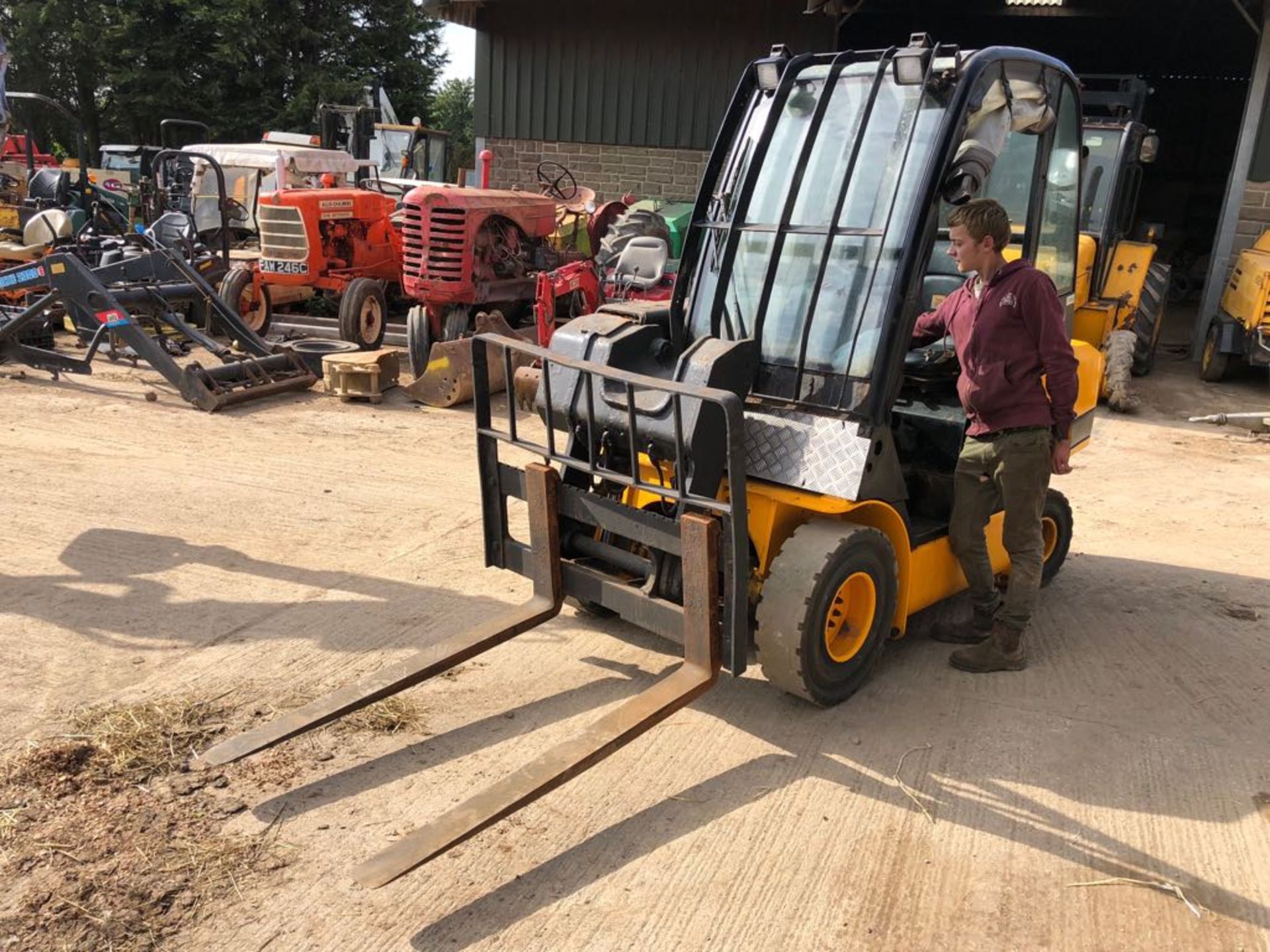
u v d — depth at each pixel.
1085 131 9.87
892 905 2.77
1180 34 16.95
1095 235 9.61
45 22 29.34
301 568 4.86
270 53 29.81
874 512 3.79
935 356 4.32
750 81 4.07
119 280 8.02
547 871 2.85
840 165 3.74
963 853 3.00
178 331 8.32
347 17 31.75
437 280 8.94
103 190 17.66
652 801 3.19
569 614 4.49
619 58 13.91
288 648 4.05
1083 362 4.56
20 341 8.81
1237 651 4.41
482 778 3.26
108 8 29.59
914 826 3.12
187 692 3.69
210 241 12.88
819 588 3.48
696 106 13.79
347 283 10.17
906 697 3.91
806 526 3.61
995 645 4.09
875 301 3.55
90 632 4.12
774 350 3.79
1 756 3.25
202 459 6.51
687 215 11.52
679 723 3.66
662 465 3.77
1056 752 3.55
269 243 10.09
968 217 3.56
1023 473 3.77
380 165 15.73
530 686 3.86
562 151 14.52
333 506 5.76
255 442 7.00
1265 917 2.78
